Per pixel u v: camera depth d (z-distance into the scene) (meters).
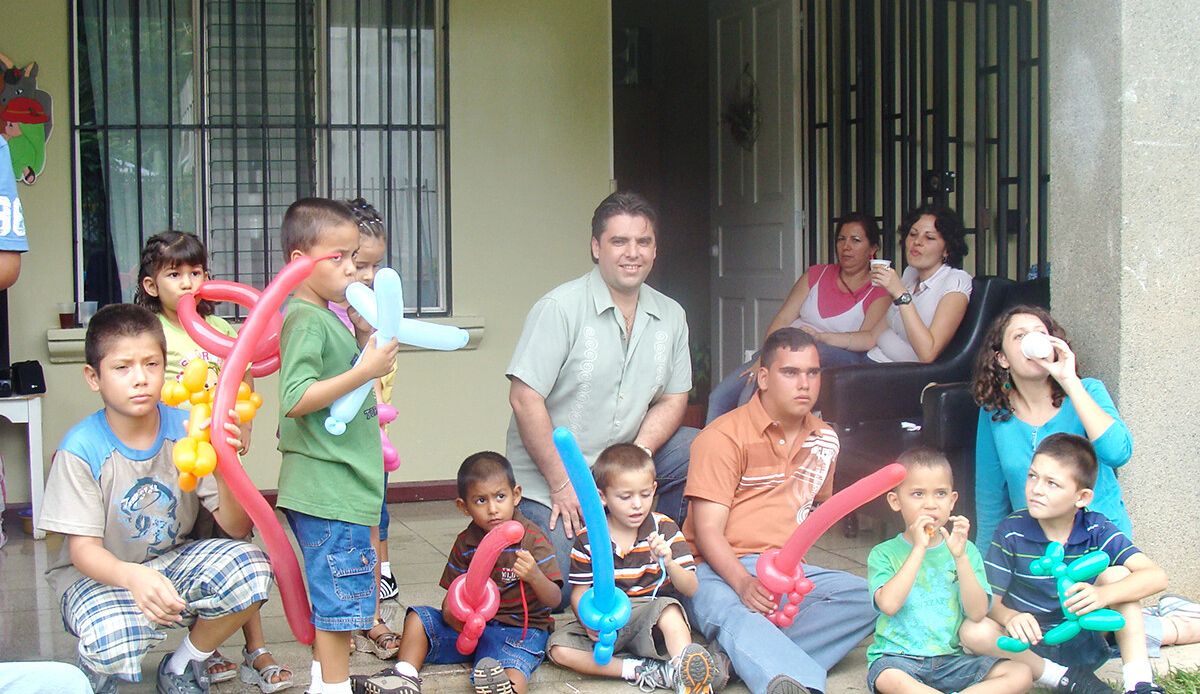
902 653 3.16
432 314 5.72
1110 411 3.57
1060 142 3.96
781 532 3.51
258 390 5.48
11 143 5.14
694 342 8.23
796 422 3.54
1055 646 3.21
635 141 8.34
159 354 2.89
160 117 5.40
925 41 5.86
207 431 2.66
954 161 6.50
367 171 5.66
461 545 3.40
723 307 7.27
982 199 5.59
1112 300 3.81
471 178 5.72
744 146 6.98
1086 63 3.86
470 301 5.75
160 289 3.61
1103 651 3.19
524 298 5.83
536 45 5.77
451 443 5.75
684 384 3.83
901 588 3.07
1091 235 3.87
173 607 2.76
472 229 5.73
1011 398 3.62
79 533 2.85
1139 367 3.81
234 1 5.43
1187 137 3.82
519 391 3.57
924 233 4.98
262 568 2.97
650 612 3.26
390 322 2.72
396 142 5.68
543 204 5.82
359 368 2.75
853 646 3.46
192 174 5.46
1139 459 3.82
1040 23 5.25
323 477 2.92
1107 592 3.06
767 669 3.12
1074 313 3.94
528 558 3.22
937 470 3.15
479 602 3.13
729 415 3.58
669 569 3.30
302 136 5.55
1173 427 3.84
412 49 5.66
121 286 5.40
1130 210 3.78
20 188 5.18
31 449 4.93
